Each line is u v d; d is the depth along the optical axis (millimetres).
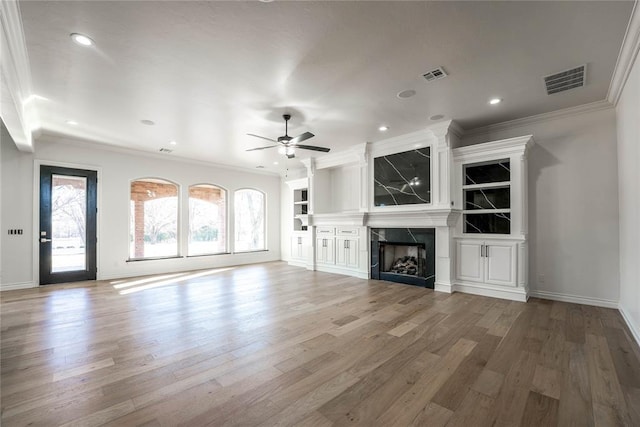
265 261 8477
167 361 2447
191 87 3311
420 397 1951
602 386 2062
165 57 2727
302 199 8023
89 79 3111
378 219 5625
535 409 1822
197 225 7395
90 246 5691
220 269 7113
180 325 3281
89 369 2312
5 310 3822
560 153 4156
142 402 1896
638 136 2715
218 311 3781
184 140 5395
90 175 5695
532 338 2881
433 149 4848
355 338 2910
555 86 3355
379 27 2332
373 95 3537
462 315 3574
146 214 6734
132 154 6199
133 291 4855
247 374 2244
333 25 2307
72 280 5508
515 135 4484
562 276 4152
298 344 2777
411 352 2604
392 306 3967
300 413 1793
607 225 3844
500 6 2105
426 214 4809
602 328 3121
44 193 5223
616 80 3156
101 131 4867
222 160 7141
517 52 2672
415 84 3271
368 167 5785
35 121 4297
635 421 1706
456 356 2521
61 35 2371
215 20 2234
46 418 1734
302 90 3398
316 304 4086
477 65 2895
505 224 4395
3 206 4879
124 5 2059
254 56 2723
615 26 2312
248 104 3777
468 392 2004
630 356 2504
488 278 4414
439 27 2330
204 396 1963
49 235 5277
